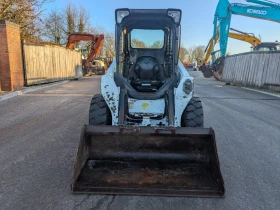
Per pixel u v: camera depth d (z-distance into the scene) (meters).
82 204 2.42
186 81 3.48
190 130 2.86
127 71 4.34
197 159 2.96
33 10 13.16
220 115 6.17
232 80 14.94
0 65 9.21
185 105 3.50
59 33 30.77
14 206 2.38
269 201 2.54
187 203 2.47
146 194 2.51
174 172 2.83
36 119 5.49
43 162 3.30
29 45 10.96
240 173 3.13
